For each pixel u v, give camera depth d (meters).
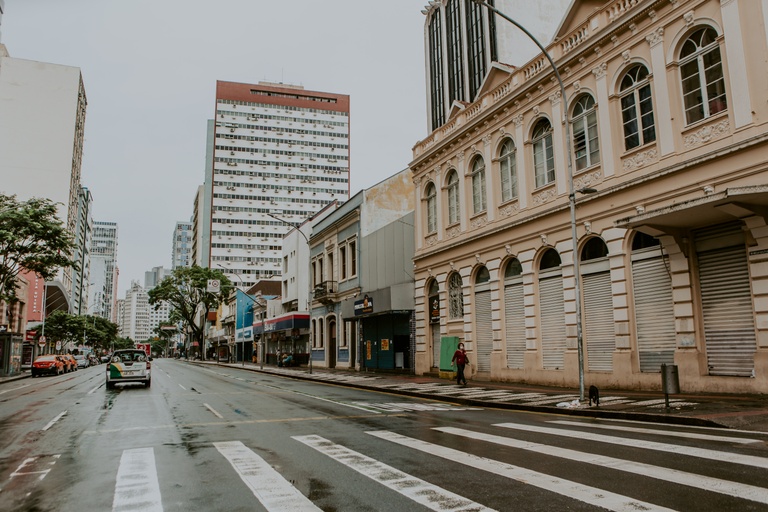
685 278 14.55
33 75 81.75
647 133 16.03
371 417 12.30
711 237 14.18
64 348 92.31
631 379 15.77
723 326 13.81
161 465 7.47
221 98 140.12
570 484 5.82
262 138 141.75
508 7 51.91
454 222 25.38
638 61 16.27
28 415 14.00
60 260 29.08
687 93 14.85
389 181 36.69
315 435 9.73
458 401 15.84
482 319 23.25
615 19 16.80
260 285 76.81
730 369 13.58
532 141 20.70
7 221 27.34
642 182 15.72
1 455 8.59
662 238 14.82
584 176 18.11
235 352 77.94
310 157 144.62
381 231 33.00
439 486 5.95
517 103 21.30
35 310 65.88
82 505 5.63
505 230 21.55
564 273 18.62
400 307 29.11
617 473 6.21
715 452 7.17
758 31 13.03
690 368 14.21
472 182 24.48
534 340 19.86
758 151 12.82
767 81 12.77
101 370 49.31
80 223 124.69
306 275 47.50
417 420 11.65
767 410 10.51
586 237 17.88
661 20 15.50
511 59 51.41
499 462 7.03
